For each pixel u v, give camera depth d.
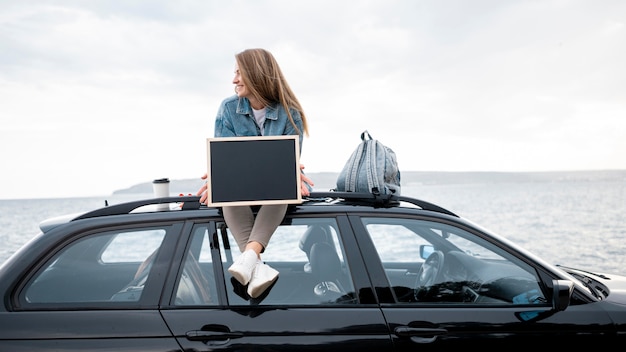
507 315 2.45
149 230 2.51
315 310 2.38
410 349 2.33
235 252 2.63
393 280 2.54
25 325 2.24
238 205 2.56
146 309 2.31
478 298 2.55
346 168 3.01
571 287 2.41
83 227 2.50
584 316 2.48
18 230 59.56
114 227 2.50
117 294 2.37
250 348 2.26
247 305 2.38
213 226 2.55
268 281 2.39
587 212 66.94
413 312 2.41
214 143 2.60
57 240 2.45
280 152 2.62
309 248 2.74
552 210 74.12
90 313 2.29
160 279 2.38
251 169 2.59
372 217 2.63
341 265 2.54
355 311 2.38
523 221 51.94
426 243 2.81
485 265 2.63
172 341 2.24
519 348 2.40
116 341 2.23
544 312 2.48
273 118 2.96
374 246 2.54
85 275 2.41
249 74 2.87
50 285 2.37
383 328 2.35
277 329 2.30
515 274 2.62
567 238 29.92
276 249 2.77
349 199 2.80
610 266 15.70
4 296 2.30
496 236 2.69
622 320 2.50
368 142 3.03
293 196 2.58
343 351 2.29
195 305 2.36
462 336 2.38
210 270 2.45
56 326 2.24
